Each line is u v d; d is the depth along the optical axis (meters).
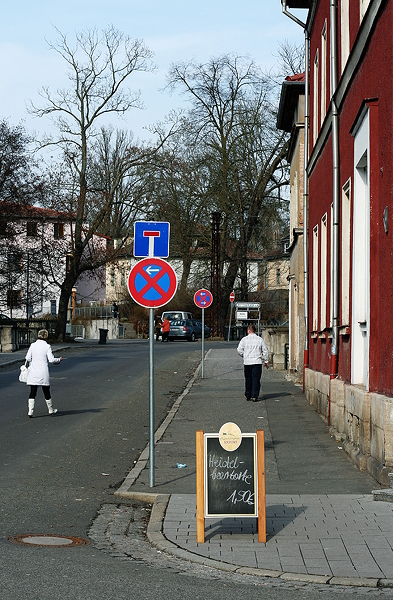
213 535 7.34
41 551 6.77
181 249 55.78
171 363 31.77
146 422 16.08
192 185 52.66
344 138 13.48
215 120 53.19
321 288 17.73
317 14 18.98
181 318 55.75
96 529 7.85
